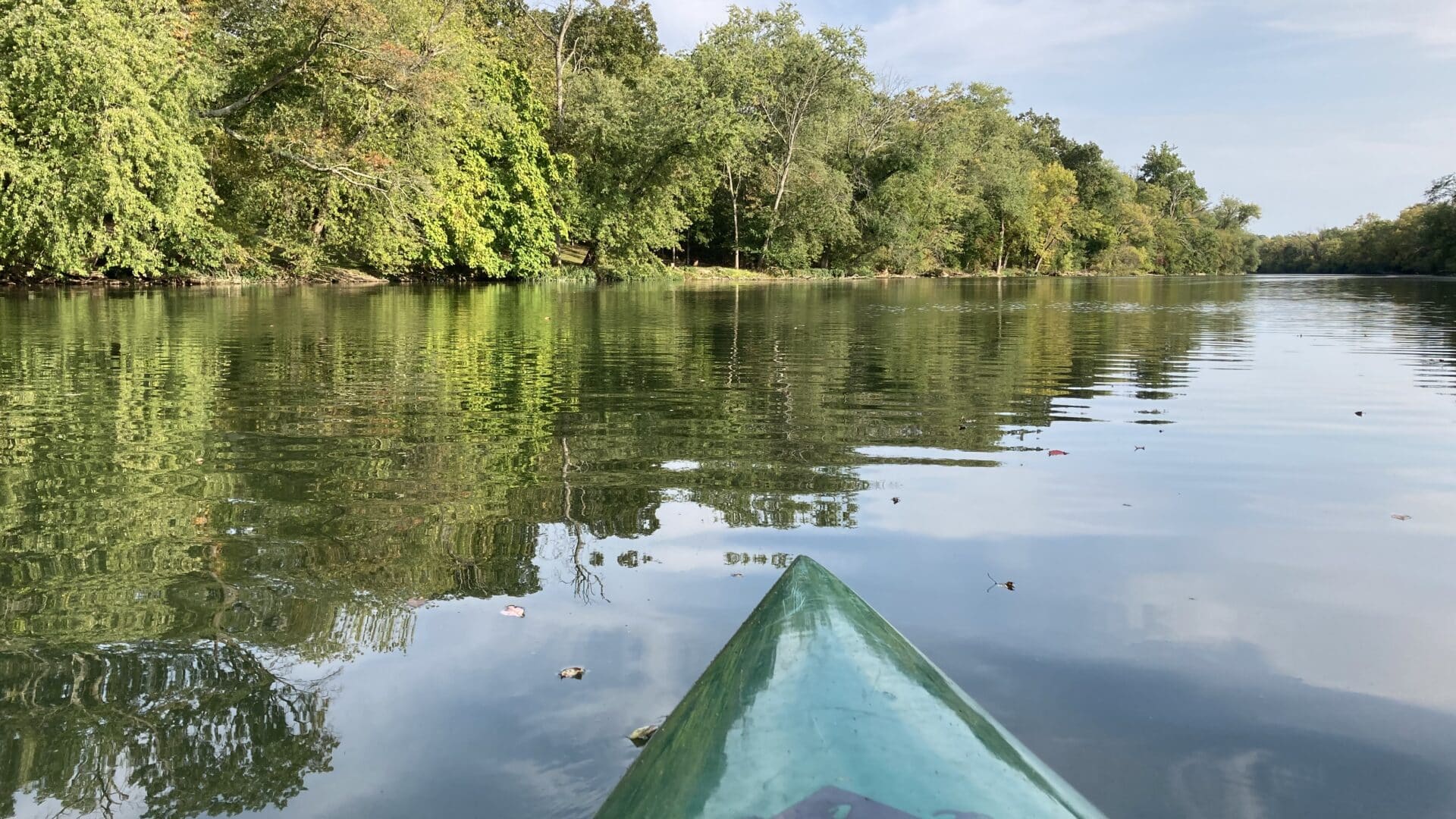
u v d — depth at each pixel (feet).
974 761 3.63
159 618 7.39
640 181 96.58
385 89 67.21
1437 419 16.75
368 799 5.01
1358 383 21.34
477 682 6.38
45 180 45.34
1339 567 8.84
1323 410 17.62
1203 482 12.09
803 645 4.64
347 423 15.66
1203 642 7.09
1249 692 6.29
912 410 17.52
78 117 45.70
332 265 77.05
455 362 23.93
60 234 46.91
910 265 143.13
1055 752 5.48
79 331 30.81
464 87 72.54
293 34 62.85
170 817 4.88
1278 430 15.71
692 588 8.15
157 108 51.26
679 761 3.92
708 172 102.58
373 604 7.73
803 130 118.21
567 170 89.81
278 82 63.82
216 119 60.80
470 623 7.37
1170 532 9.87
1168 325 39.91
